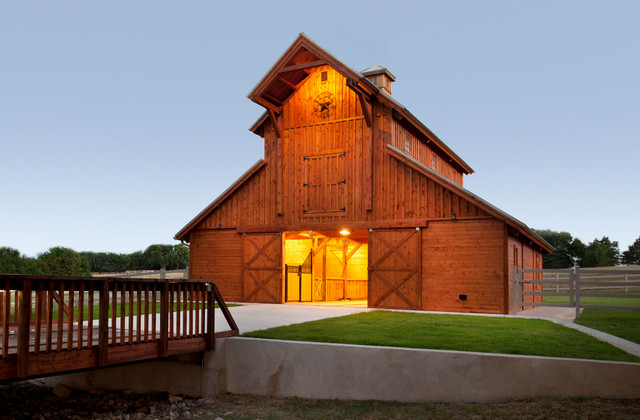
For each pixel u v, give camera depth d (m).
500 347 8.88
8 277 6.51
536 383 7.93
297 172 19.05
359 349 8.95
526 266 20.06
